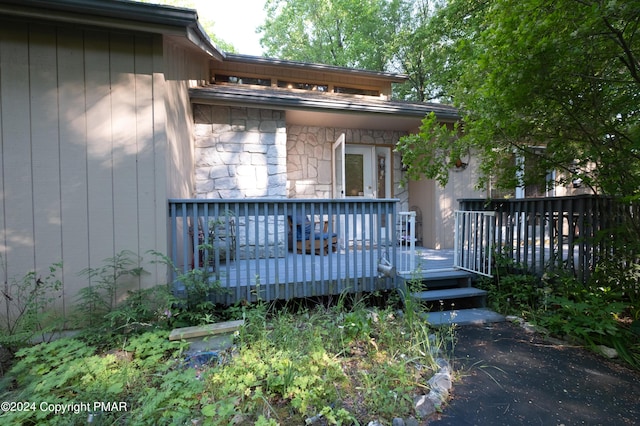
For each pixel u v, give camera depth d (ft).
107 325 9.33
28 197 10.03
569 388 7.61
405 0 45.44
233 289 11.37
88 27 10.22
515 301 12.92
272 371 7.36
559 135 10.87
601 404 6.98
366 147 22.84
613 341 9.35
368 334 9.39
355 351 8.87
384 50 46.03
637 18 7.41
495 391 7.46
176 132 12.79
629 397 7.25
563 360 8.97
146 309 9.61
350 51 46.80
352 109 17.08
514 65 8.93
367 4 44.73
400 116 18.17
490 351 9.48
